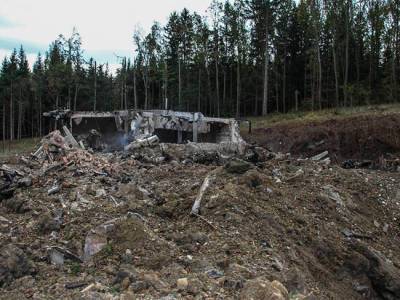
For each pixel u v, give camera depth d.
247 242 7.01
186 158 14.18
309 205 9.72
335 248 8.43
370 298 7.98
